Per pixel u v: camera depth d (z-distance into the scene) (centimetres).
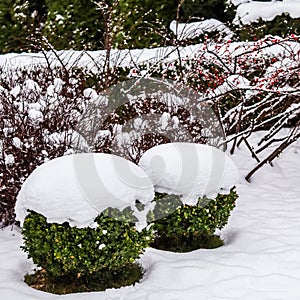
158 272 481
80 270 464
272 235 532
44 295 462
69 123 565
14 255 503
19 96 565
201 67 666
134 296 461
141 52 689
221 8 868
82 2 814
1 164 548
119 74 677
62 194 456
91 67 666
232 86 630
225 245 526
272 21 801
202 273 480
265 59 702
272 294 460
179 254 506
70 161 471
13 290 462
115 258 465
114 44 789
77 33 812
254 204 589
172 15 862
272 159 637
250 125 668
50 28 798
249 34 766
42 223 460
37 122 552
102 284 471
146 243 474
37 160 551
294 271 483
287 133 711
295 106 637
